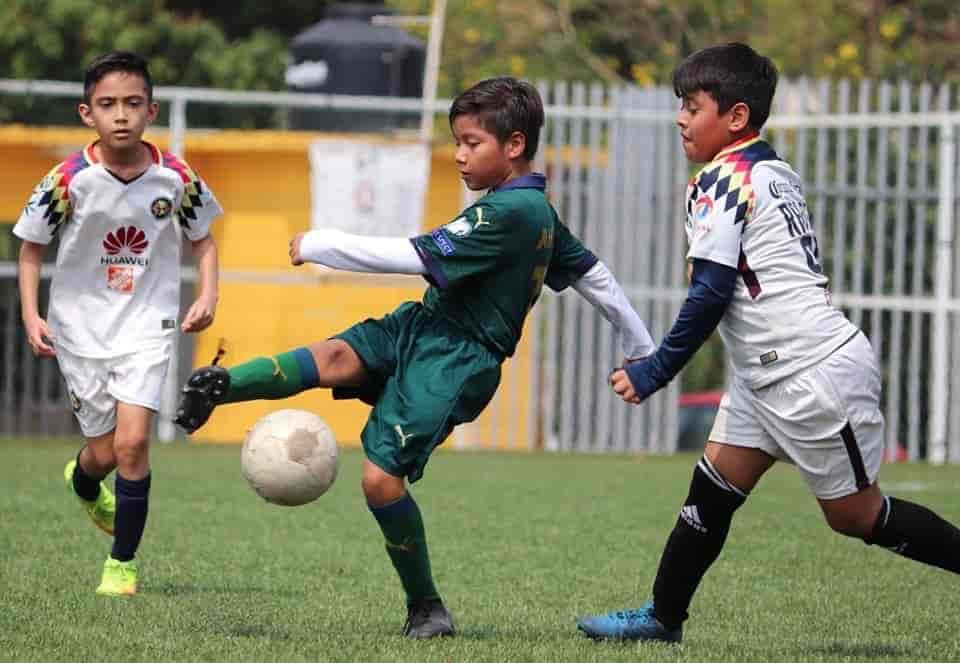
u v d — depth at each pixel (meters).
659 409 57.31
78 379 23.69
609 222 57.00
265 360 19.17
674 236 57.16
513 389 57.44
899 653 19.81
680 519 19.78
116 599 22.42
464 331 19.62
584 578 26.03
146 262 23.72
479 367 19.52
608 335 57.19
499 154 19.73
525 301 19.86
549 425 57.22
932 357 57.03
